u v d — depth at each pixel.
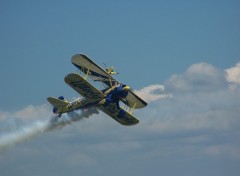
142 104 109.38
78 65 107.31
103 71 106.88
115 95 107.25
